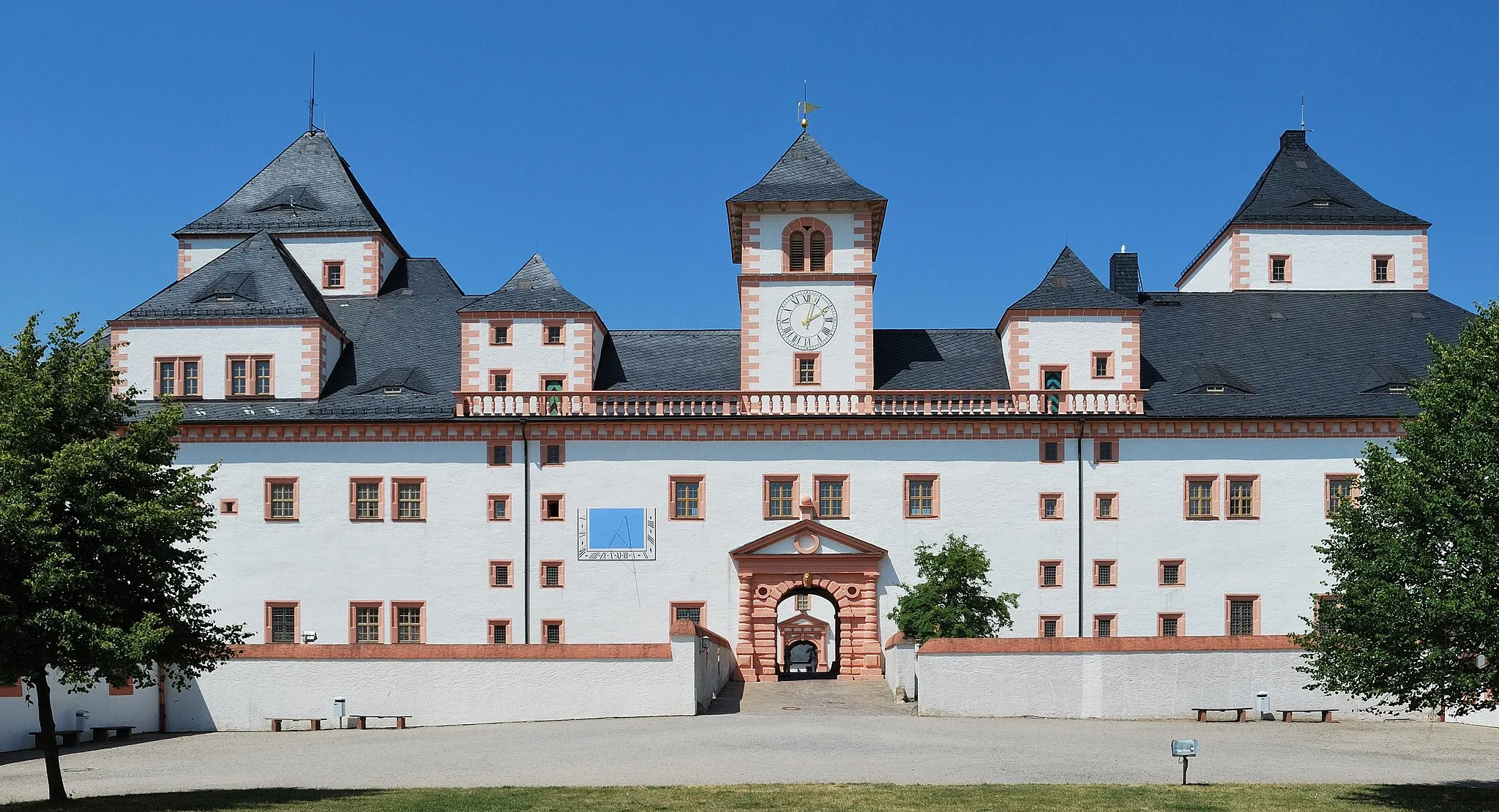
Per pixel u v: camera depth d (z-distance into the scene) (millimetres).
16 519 27719
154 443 30719
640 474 59344
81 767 36375
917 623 51031
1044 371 61156
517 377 61344
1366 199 73250
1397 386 60219
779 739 38531
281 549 58969
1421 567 29047
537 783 31578
